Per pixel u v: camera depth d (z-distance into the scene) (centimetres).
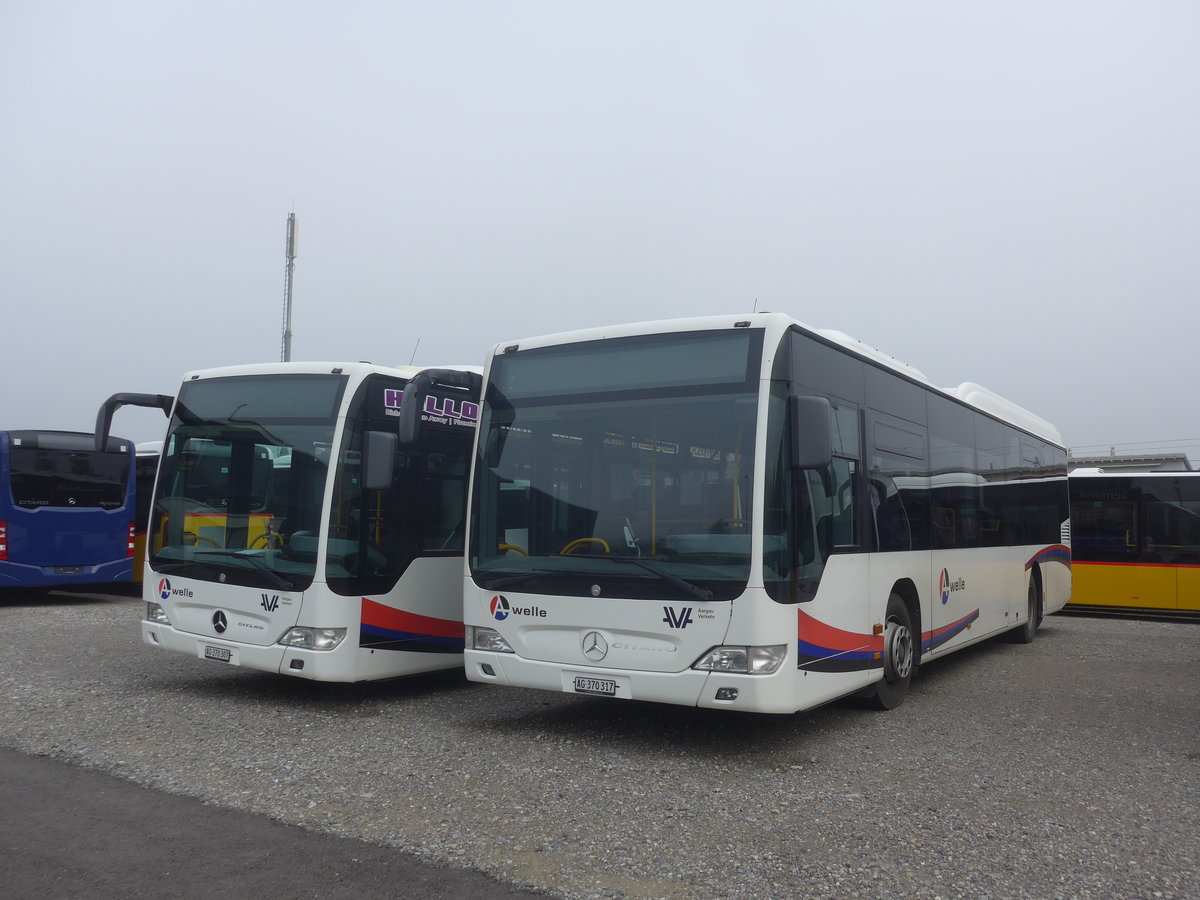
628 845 517
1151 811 587
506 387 802
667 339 733
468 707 889
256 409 912
